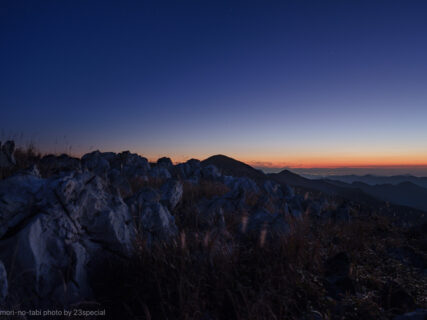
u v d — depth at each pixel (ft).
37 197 11.78
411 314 9.32
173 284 10.93
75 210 12.15
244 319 9.11
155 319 9.58
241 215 23.27
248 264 13.92
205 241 14.02
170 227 18.40
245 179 47.01
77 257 11.02
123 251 12.96
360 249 19.44
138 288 10.93
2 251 9.52
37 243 10.11
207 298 10.84
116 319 9.89
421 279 14.82
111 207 14.66
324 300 10.98
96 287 11.54
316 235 21.52
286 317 9.85
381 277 14.52
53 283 9.95
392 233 25.46
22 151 31.22
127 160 43.32
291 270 12.78
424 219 31.55
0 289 8.38
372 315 10.02
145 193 20.22
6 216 10.33
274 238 16.67
